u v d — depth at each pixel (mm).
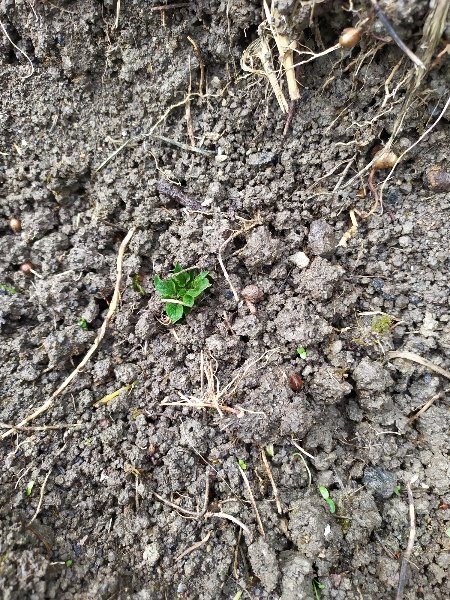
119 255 305
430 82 252
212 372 291
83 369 296
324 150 285
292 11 240
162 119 295
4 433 278
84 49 285
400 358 292
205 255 288
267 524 273
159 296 297
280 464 285
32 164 312
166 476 281
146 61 284
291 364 287
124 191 304
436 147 275
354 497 281
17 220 319
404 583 265
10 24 285
